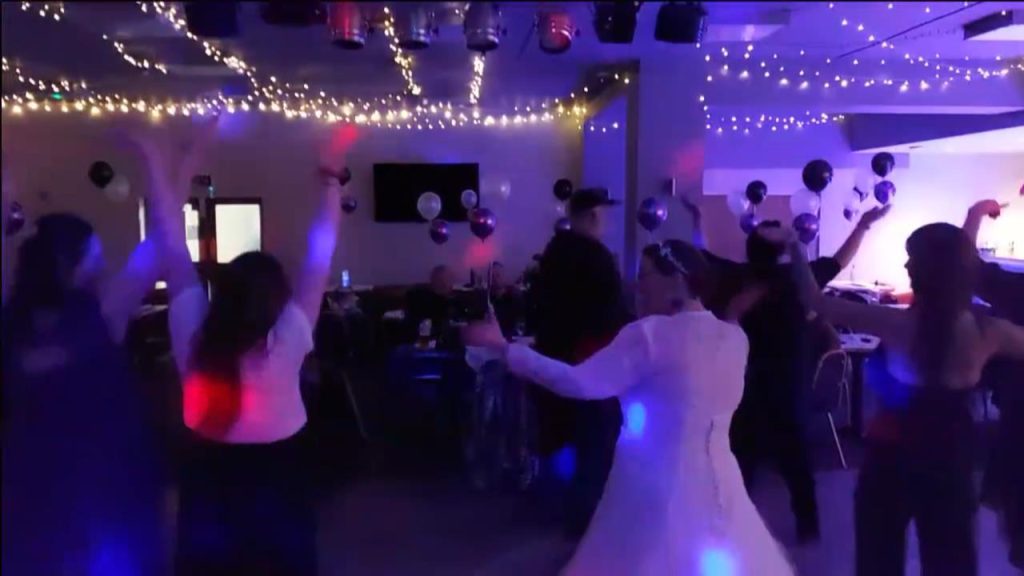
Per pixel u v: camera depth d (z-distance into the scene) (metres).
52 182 3.44
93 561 2.17
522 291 5.08
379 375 6.28
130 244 5.06
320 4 2.39
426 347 5.57
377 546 3.85
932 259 2.46
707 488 2.38
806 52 5.42
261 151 8.99
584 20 2.93
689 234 5.55
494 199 9.45
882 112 6.68
